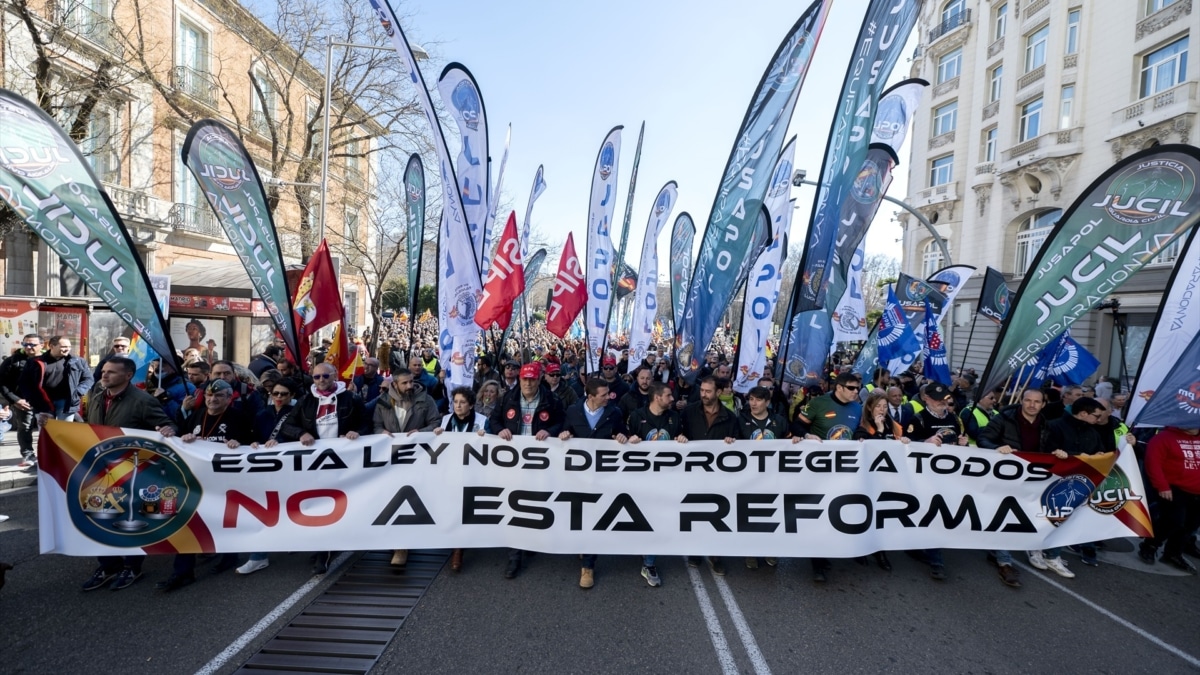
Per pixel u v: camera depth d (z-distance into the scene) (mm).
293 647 3568
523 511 4660
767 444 4723
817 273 6320
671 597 4406
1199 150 4883
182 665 3348
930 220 28172
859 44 5898
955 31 26297
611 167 8016
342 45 15609
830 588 4656
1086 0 19312
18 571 4504
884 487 4777
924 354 10141
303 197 20531
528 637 3766
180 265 20078
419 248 7738
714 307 6691
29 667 3277
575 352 16547
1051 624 4172
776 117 6113
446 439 4676
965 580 4906
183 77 20250
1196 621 4293
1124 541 6059
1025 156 21141
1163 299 5680
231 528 4434
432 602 4215
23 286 16609
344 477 4590
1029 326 5629
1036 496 4812
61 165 4344
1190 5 15977
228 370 5344
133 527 4270
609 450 4684
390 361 12055
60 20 14273
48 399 7195
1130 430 5562
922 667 3568
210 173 5559
